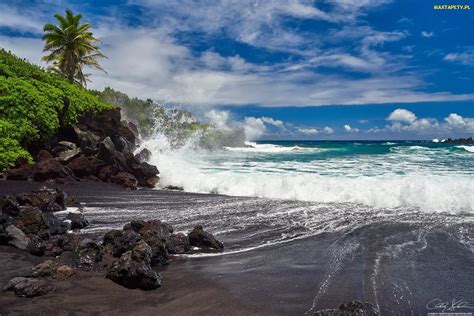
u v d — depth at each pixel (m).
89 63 37.06
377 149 35.69
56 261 5.91
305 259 6.47
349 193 12.34
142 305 4.57
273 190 13.60
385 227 8.73
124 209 10.66
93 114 22.72
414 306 4.66
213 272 5.80
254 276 5.63
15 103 17.56
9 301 4.52
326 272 5.83
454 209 10.74
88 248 6.31
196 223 9.09
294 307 4.57
